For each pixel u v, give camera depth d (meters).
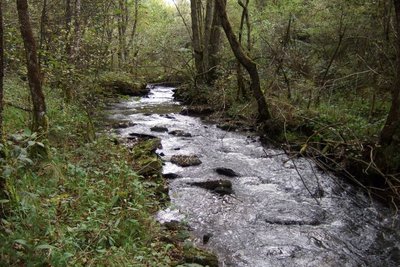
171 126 13.71
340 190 8.41
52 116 8.95
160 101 19.75
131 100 19.11
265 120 12.48
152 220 6.03
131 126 13.29
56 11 13.70
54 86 11.11
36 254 3.81
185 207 7.16
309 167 9.68
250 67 11.97
